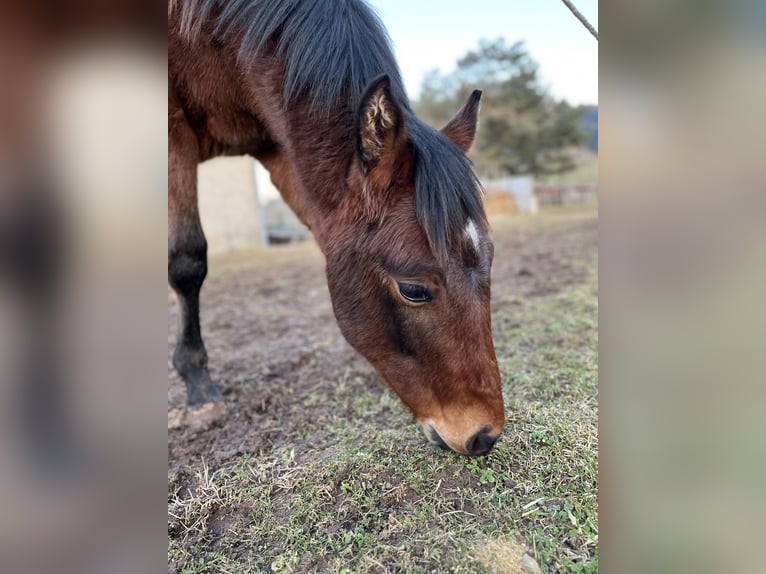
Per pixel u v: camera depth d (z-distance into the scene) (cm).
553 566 127
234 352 320
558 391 214
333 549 141
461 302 138
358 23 171
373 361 160
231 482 176
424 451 178
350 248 150
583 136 1750
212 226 1032
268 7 175
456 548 135
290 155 176
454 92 1928
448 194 136
